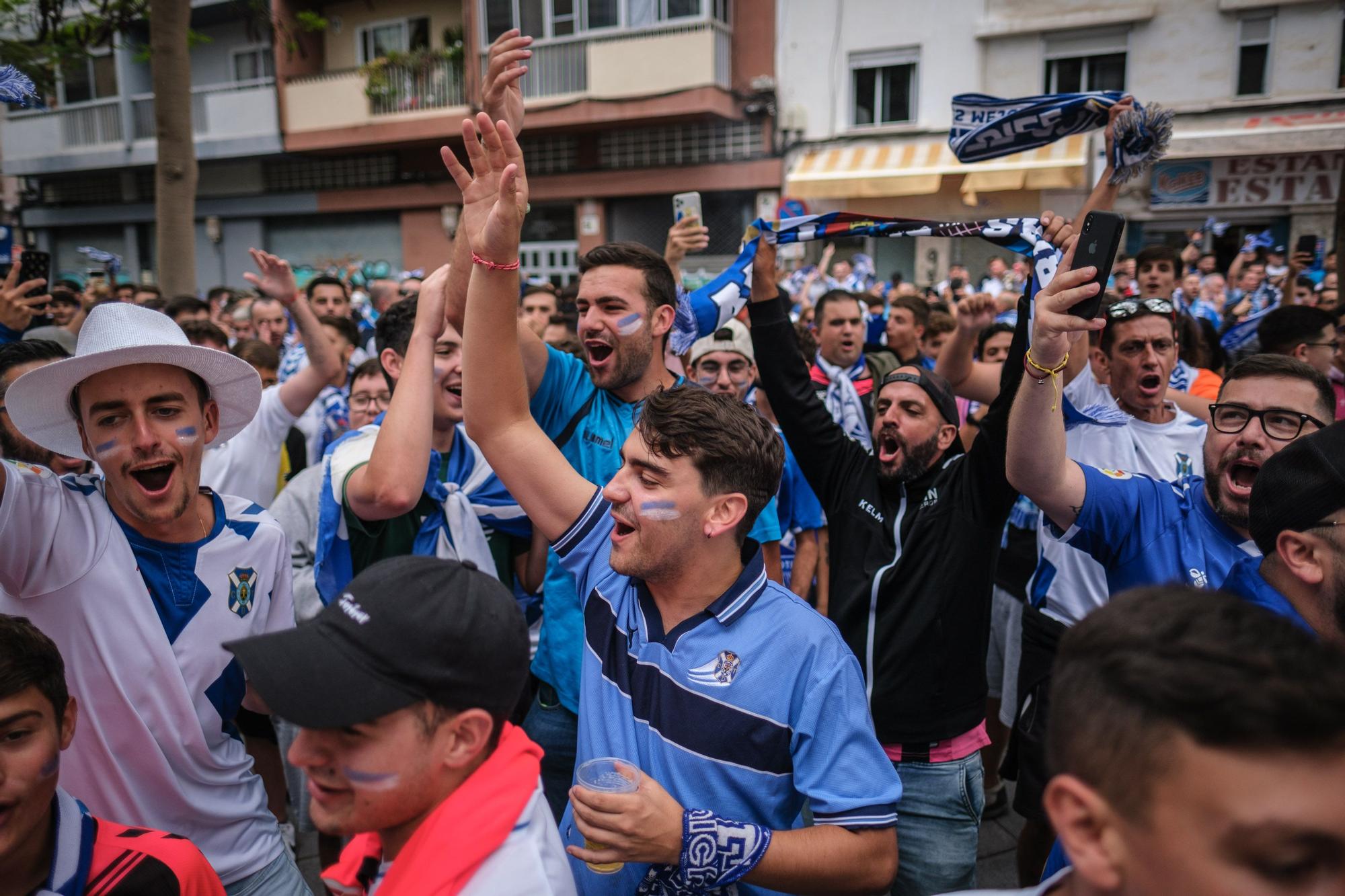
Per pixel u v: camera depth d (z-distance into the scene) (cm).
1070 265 203
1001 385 247
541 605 300
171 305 649
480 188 195
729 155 1692
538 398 268
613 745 171
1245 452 214
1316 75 1388
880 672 247
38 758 141
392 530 251
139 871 149
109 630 180
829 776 160
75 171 2270
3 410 259
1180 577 223
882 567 254
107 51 2136
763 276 296
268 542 205
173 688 185
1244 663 77
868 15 1580
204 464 343
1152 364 315
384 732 115
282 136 1962
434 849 114
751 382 422
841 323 541
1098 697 83
